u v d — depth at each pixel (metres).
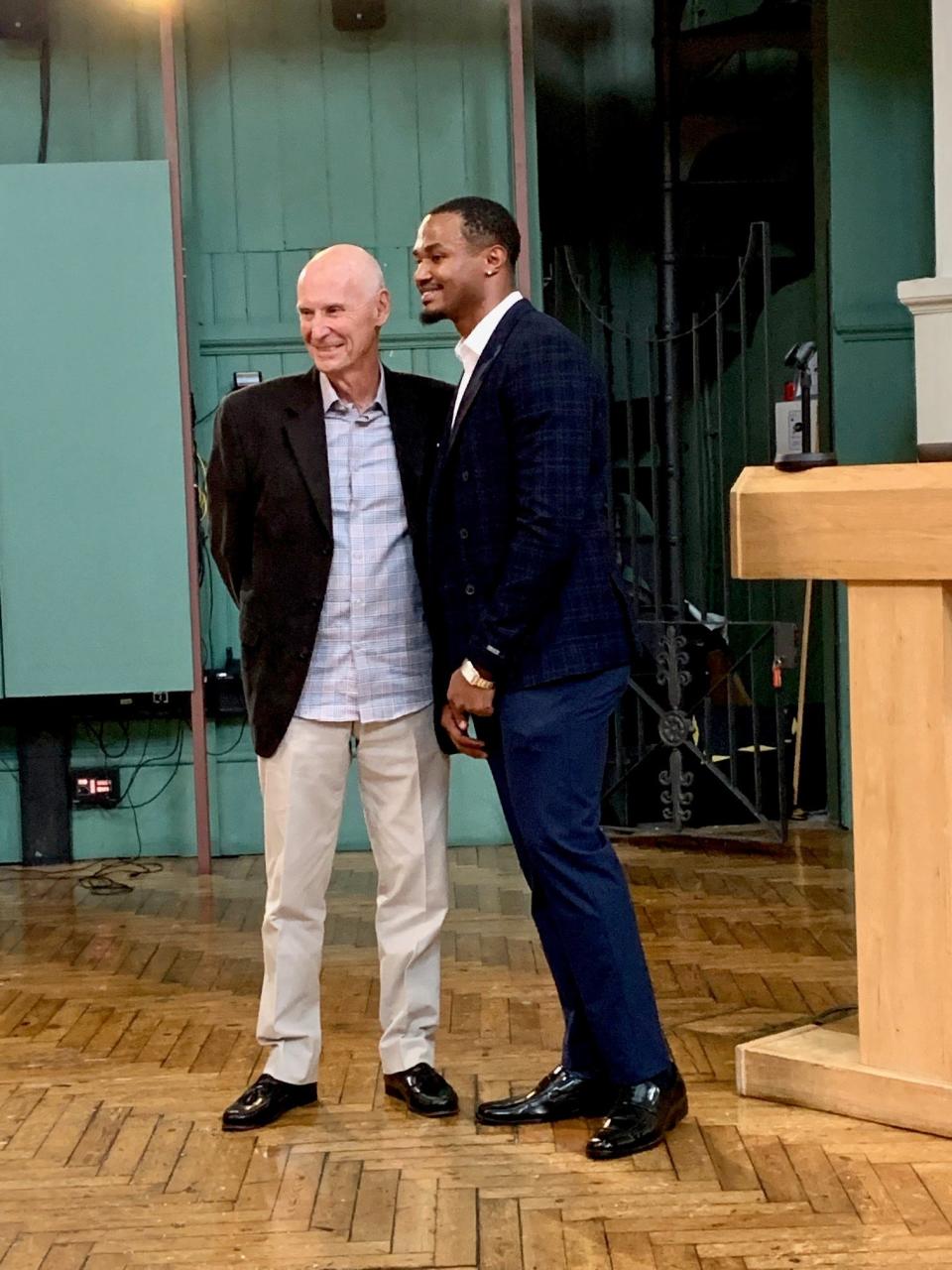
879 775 2.91
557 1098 2.98
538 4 6.98
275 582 2.95
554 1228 2.52
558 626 2.81
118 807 5.73
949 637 2.84
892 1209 2.55
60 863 5.68
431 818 3.07
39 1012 3.86
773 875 5.12
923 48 5.57
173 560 5.38
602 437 2.88
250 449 2.97
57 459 5.34
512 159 5.75
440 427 3.00
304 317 2.90
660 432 6.63
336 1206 2.63
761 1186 2.66
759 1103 3.05
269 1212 2.61
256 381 5.68
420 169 5.75
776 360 6.84
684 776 5.73
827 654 5.85
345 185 5.74
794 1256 2.40
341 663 2.97
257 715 2.98
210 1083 3.27
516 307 2.86
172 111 5.32
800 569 2.93
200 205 5.72
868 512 2.84
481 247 2.84
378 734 3.00
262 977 4.14
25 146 5.66
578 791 2.82
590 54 7.06
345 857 5.69
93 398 5.33
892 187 5.62
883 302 5.64
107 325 5.32
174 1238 2.53
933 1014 2.88
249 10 5.70
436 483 2.88
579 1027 2.99
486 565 2.84
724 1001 3.76
